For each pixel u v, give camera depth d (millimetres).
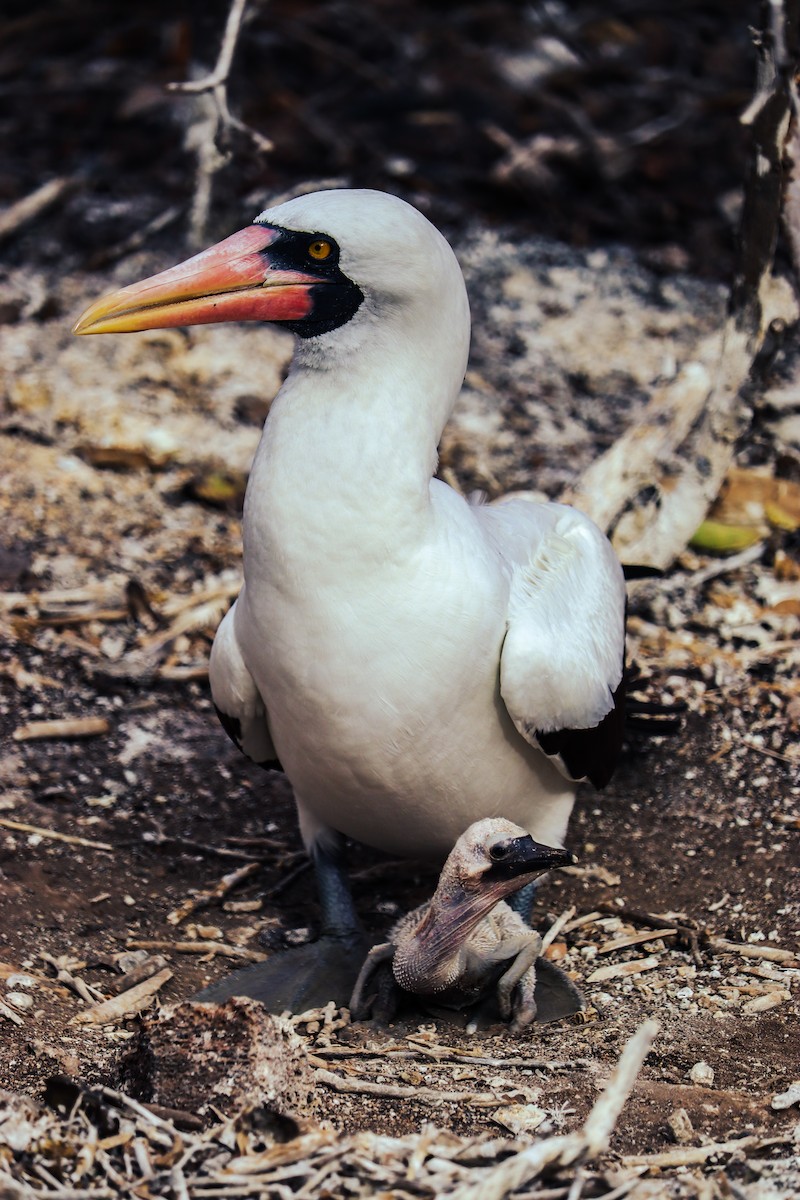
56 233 14484
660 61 17625
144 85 16672
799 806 7855
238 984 6531
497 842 5863
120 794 8203
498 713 6242
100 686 9156
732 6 18000
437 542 5895
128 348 12469
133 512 10953
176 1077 5184
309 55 17562
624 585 7465
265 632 6000
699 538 10406
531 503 7297
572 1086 5559
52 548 10422
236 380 12203
